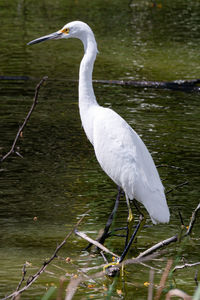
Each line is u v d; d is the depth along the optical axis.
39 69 19.42
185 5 32.50
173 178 11.47
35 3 32.03
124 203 10.44
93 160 12.39
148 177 8.46
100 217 9.75
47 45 23.17
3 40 23.28
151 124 14.51
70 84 17.92
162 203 8.41
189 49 23.12
